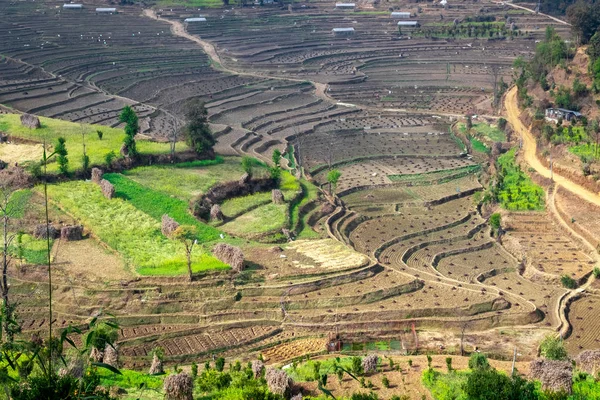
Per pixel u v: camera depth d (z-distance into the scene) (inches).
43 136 5851.4
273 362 3528.5
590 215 5167.3
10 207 4515.3
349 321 3875.5
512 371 3056.1
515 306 4089.6
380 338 3806.6
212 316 3873.0
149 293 3927.2
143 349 3614.7
